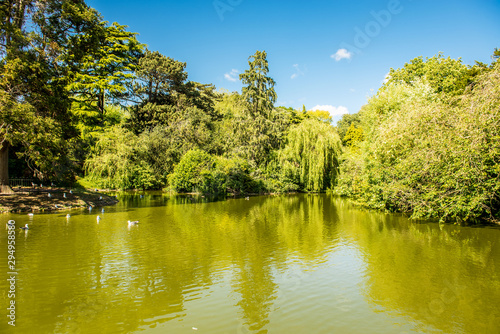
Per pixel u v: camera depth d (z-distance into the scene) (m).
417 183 14.12
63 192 20.19
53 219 14.41
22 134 13.79
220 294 6.76
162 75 37.25
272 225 14.31
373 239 11.48
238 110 35.66
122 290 6.84
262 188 31.56
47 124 14.45
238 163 30.16
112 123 35.03
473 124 11.73
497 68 12.82
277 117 37.53
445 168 12.57
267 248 10.38
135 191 30.75
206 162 28.42
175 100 38.00
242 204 22.47
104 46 31.08
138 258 9.07
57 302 6.19
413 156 13.95
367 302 6.43
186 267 8.44
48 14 16.98
